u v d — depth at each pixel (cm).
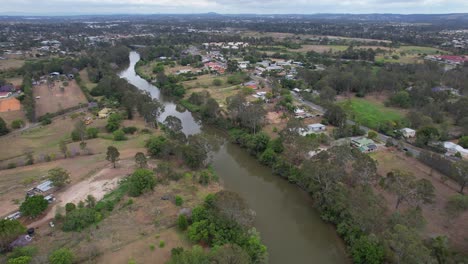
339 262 5228
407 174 6338
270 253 5444
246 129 10394
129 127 10369
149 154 8681
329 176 6272
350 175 6675
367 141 9188
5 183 7169
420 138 9138
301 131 9562
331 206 6059
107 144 9406
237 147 9850
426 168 7744
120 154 8688
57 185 6788
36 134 10369
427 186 5759
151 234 5478
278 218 6425
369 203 5472
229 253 4338
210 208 5809
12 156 8762
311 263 5219
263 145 8931
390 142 9038
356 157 6812
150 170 7362
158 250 5106
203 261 4303
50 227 5591
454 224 5619
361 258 4869
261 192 7406
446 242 4941
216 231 5234
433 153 8100
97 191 6794
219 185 7381
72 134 9731
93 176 7456
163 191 6788
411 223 5069
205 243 5259
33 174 7594
